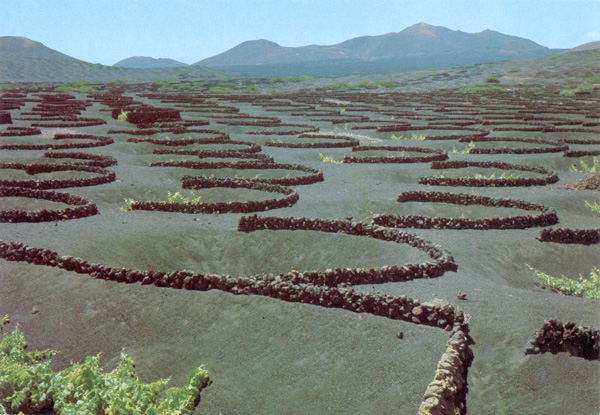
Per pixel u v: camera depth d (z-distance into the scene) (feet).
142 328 37.45
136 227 60.03
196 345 35.45
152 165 102.37
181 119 173.88
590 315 37.73
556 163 116.78
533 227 65.21
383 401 29.35
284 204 72.79
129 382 29.14
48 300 41.09
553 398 30.27
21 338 35.81
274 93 342.03
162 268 52.90
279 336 35.40
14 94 273.13
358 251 55.16
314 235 58.23
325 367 32.37
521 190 87.04
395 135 155.12
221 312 38.22
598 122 168.96
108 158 106.63
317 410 29.22
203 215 67.10
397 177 97.66
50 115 179.11
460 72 453.99
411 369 31.60
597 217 74.64
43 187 81.97
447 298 40.40
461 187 88.17
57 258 46.14
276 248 56.95
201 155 111.96
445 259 48.47
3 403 29.53
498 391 30.94
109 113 198.70
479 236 60.23
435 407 27.09
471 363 32.99
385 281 44.04
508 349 33.91
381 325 35.96
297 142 135.74
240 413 29.35
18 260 47.50
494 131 156.25
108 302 40.22
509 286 46.19
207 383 31.76
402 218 63.41
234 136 146.20
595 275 50.26
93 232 57.41
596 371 31.86
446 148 132.26
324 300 38.29
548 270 54.49
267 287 39.86
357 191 83.71
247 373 32.50
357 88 373.20
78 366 30.17
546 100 252.42
